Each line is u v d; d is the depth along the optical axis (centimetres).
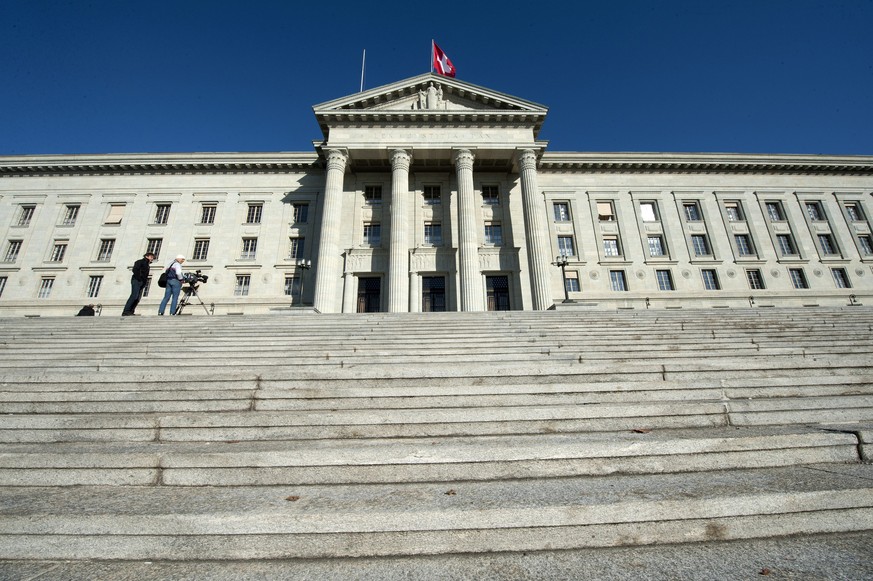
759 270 3038
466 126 2761
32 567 273
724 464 408
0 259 2959
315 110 2673
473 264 2462
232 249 2988
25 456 415
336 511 300
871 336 977
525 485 366
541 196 3156
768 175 3306
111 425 517
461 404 586
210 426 526
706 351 856
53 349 926
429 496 334
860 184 3309
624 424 515
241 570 269
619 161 3189
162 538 288
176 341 991
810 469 394
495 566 266
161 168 3158
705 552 278
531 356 811
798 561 261
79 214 3064
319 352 862
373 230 2928
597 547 290
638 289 2950
